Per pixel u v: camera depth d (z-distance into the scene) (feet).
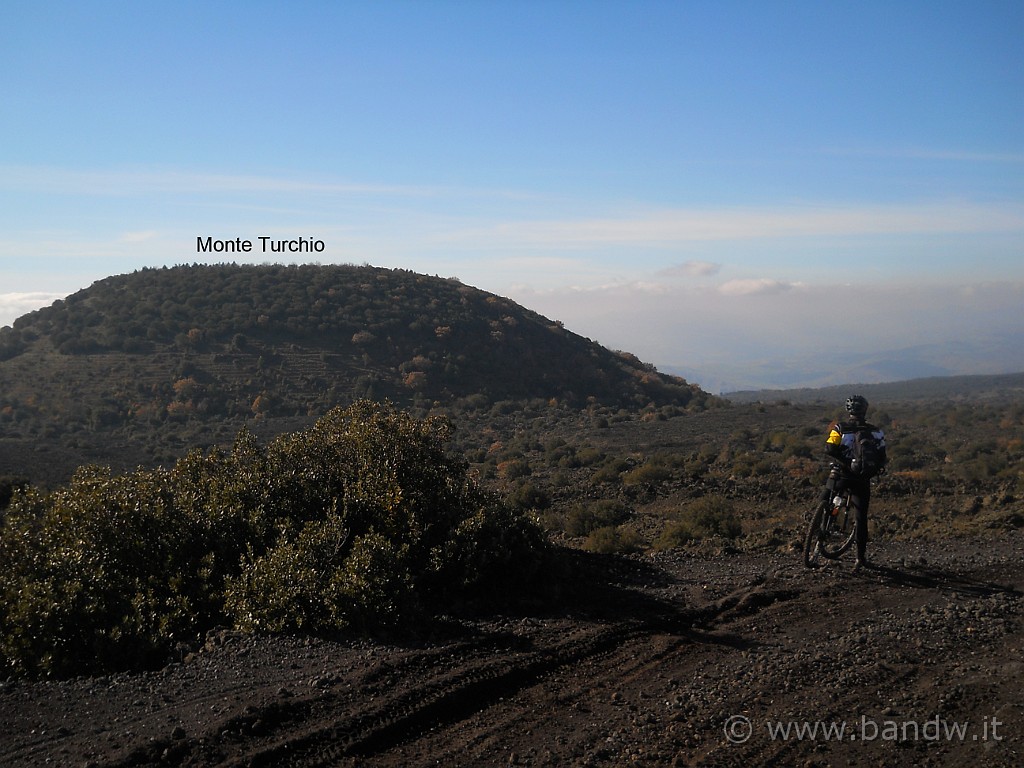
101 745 14.93
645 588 26.58
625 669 19.17
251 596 21.66
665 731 15.70
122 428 150.30
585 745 15.16
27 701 17.24
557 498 76.74
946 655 19.65
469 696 17.29
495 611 23.52
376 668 18.28
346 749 14.88
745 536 47.42
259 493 26.21
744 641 21.34
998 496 50.67
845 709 16.60
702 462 99.35
